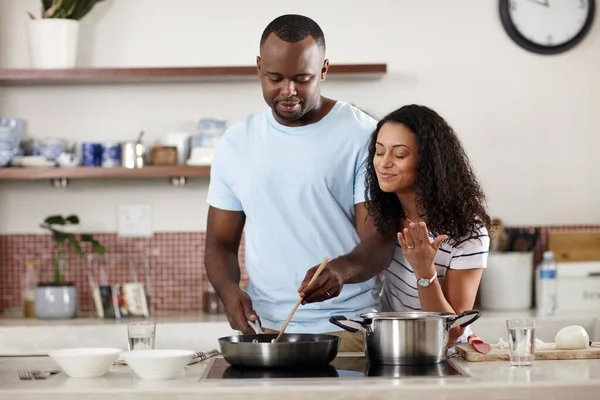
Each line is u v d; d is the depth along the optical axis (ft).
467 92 14.24
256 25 14.23
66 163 13.60
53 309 13.38
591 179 14.30
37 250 14.30
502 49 14.25
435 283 7.83
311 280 7.52
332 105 8.91
